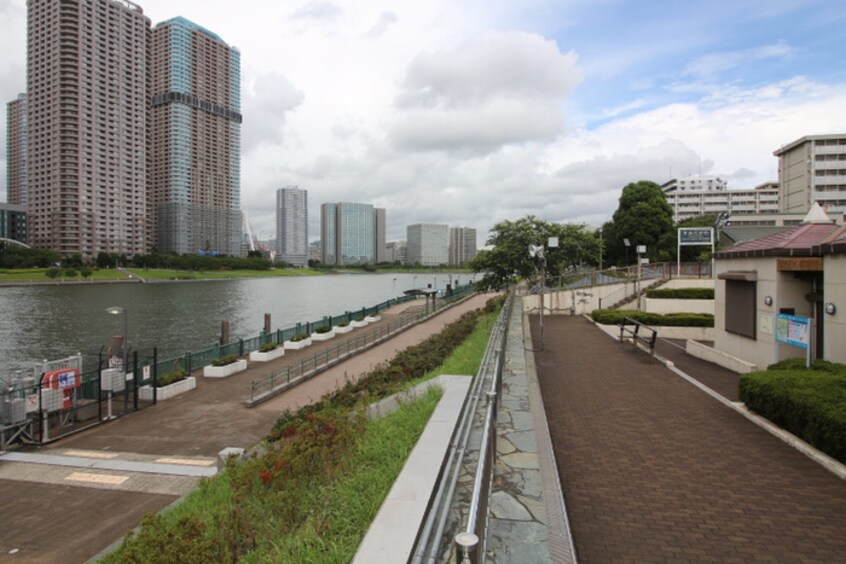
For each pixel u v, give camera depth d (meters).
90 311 63.72
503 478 5.65
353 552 4.44
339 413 9.25
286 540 4.95
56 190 119.94
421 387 10.77
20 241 125.88
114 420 16.62
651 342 13.98
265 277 159.12
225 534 5.31
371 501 5.39
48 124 120.00
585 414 8.71
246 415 17.20
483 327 21.94
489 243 33.00
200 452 14.01
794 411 7.21
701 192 120.62
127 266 123.56
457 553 2.59
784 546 4.57
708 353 14.60
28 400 14.55
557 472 5.85
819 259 11.31
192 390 20.25
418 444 6.76
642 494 5.63
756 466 6.41
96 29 122.50
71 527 9.64
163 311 65.62
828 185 77.31
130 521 9.86
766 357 12.34
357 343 28.92
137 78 133.12
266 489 6.64
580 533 4.82
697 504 5.39
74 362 17.00
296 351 28.70
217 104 166.50
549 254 30.78
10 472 12.37
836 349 9.81
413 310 46.31
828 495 5.58
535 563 4.03
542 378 11.61
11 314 60.25
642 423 8.19
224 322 32.09
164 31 151.38
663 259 48.62
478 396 7.83
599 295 27.89
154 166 156.12
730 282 14.33
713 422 8.23
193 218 158.62
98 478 11.97
